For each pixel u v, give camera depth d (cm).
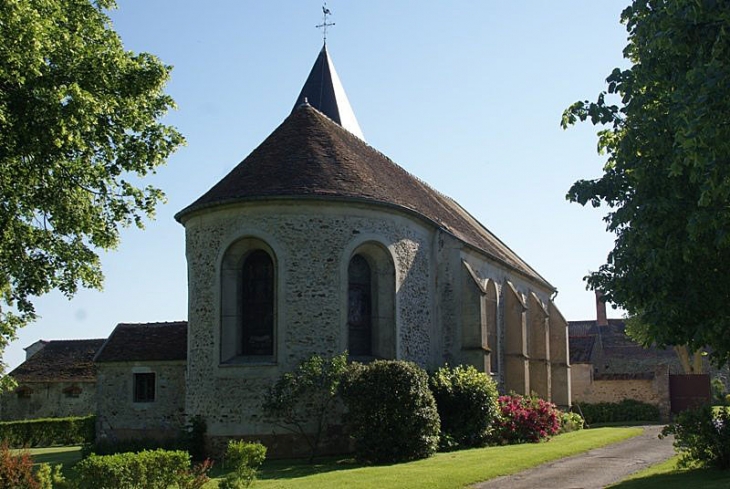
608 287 1262
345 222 2133
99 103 1509
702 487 1300
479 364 2472
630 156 1196
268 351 2116
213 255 2150
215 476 1702
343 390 1912
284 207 2100
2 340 1780
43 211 1697
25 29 1333
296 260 2084
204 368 2120
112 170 1711
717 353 1219
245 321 2142
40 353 4184
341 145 2353
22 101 1448
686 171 1127
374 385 1864
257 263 2156
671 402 3934
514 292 3139
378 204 2167
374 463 1812
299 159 2200
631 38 1212
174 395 2509
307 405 2009
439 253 2545
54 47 1462
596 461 1861
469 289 2517
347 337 2095
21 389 3969
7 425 3456
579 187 1281
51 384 3959
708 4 970
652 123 1152
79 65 1529
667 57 1107
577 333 5441
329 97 3622
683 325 1179
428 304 2433
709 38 1016
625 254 1224
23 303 1781
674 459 1823
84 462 1235
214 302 2125
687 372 4228
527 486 1457
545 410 2470
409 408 1859
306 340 2055
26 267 1741
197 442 2080
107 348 2627
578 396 4081
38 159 1562
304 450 2000
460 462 1756
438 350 2481
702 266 1162
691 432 1575
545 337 3491
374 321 2216
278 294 2069
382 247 2197
